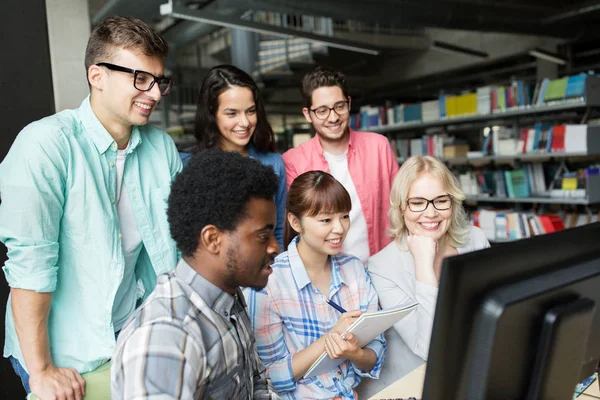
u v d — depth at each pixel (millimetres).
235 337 854
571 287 688
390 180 2188
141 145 1376
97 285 1225
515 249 657
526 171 4988
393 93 9500
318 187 1397
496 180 5258
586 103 4434
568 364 687
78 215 1187
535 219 4699
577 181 4516
